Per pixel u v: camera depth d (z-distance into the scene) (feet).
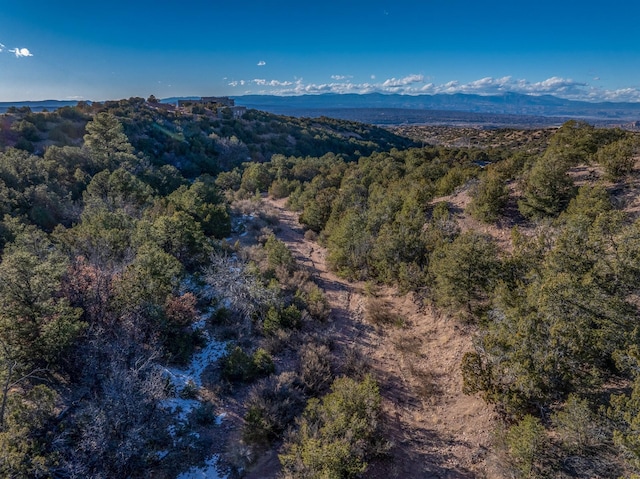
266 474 39.22
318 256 105.40
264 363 53.16
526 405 41.78
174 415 45.06
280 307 66.18
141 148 224.33
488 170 98.94
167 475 37.52
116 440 36.11
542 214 71.87
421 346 62.39
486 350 46.70
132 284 51.83
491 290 57.11
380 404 48.70
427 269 73.00
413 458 42.42
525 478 35.37
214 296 68.69
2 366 38.19
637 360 34.24
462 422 46.55
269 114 409.69
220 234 104.53
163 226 75.61
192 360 55.47
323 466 34.09
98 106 263.90
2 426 33.94
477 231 73.10
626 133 100.78
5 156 118.52
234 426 45.14
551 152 86.02
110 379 39.73
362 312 74.33
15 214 88.79
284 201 167.43
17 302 43.27
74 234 74.13
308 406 43.24
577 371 39.86
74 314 45.73
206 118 302.66
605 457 33.78
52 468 32.58
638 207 60.23
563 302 40.63
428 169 127.65
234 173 204.33
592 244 45.06
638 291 42.55
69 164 137.49
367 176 144.15
